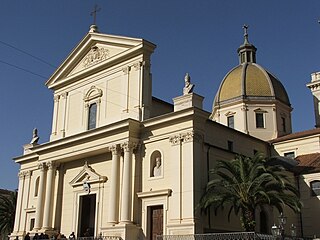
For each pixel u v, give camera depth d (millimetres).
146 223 25766
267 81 42781
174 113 25734
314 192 29562
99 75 32500
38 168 35344
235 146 31453
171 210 24578
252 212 22656
